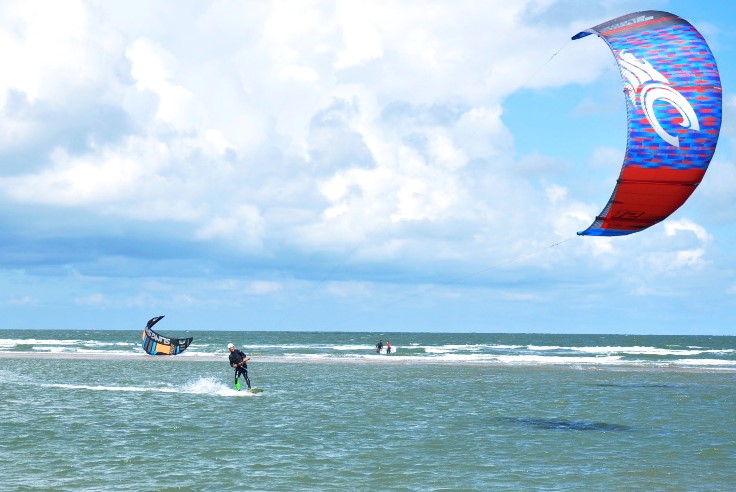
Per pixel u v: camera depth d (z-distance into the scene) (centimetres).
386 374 5338
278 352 9412
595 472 1938
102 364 6022
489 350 11450
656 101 1898
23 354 7269
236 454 2127
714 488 1769
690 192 1942
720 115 1877
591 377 5253
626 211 1994
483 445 2314
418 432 2553
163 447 2219
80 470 1895
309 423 2728
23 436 2367
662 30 1941
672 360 8188
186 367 5778
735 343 19825
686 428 2720
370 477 1856
